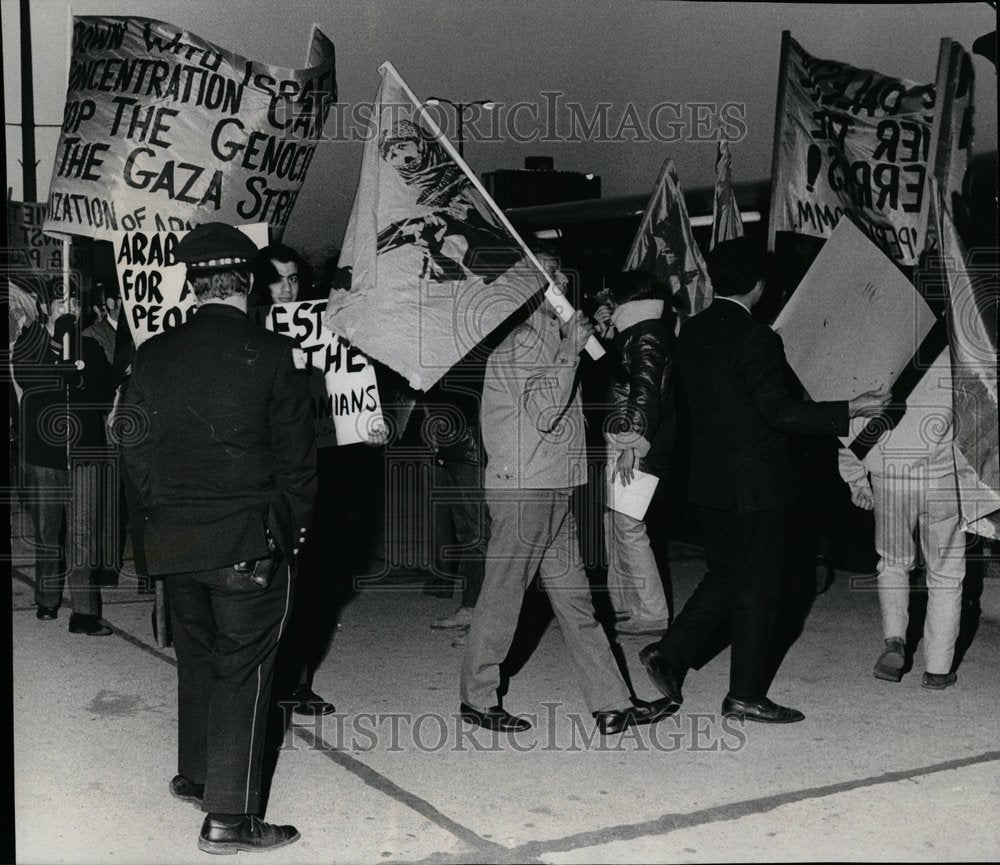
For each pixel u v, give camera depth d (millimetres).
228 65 5066
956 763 4262
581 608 4539
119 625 6137
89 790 3955
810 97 5445
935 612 5133
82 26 4984
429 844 3564
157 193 5051
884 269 5059
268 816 3762
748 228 7746
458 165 4465
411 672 5375
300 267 5262
